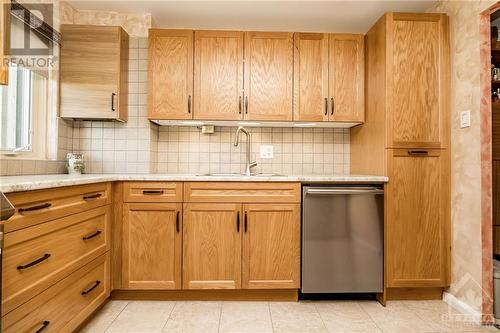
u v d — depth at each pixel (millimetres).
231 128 2768
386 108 2131
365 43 2471
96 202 1811
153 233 2064
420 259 2117
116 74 2312
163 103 2391
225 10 2459
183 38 2396
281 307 2029
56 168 2271
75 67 2291
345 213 2074
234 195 2076
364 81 2459
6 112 1950
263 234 2078
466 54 1992
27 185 1188
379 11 2463
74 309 1580
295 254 2078
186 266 2061
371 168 2354
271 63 2420
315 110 2436
